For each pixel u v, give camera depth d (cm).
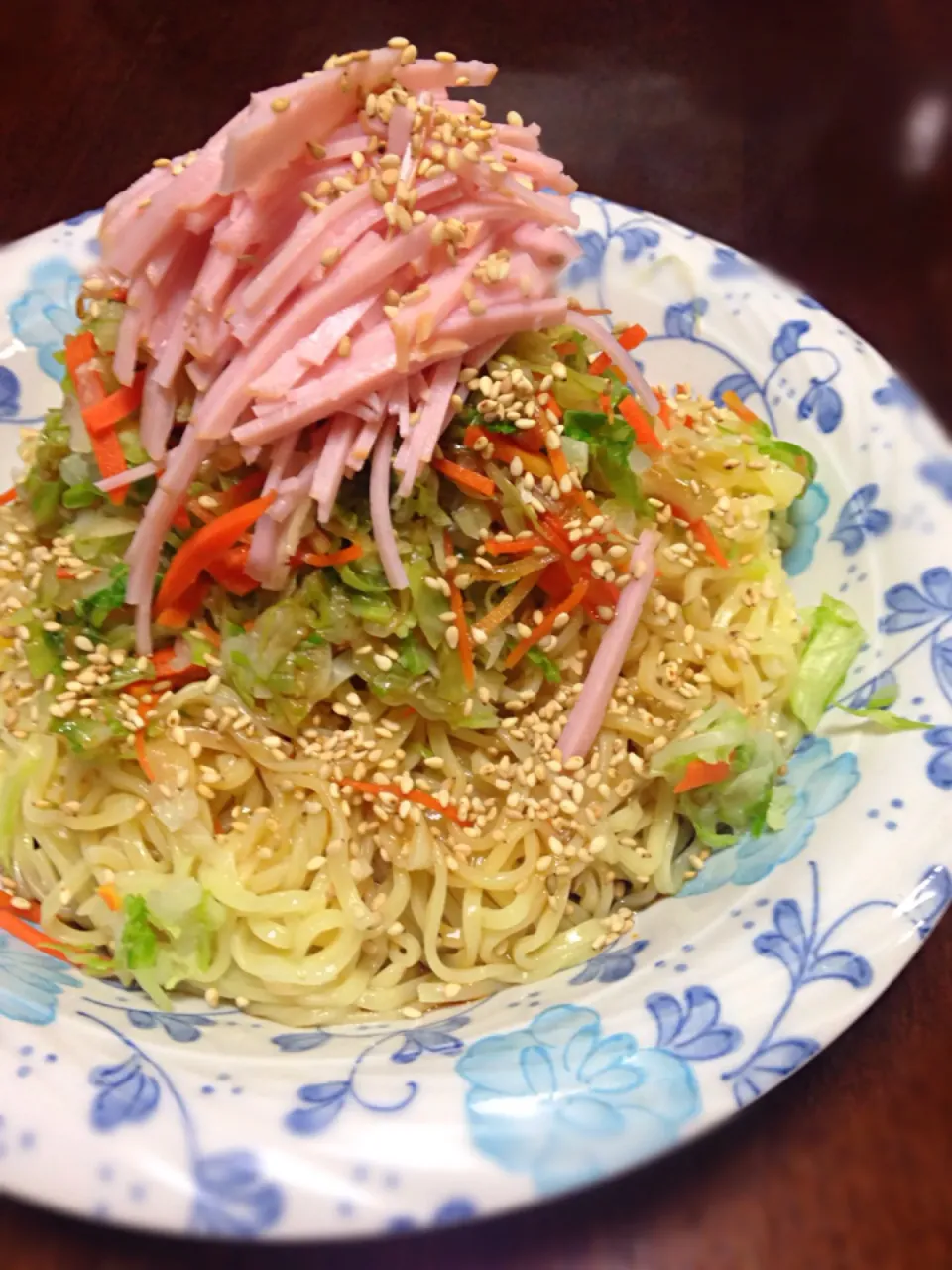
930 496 33
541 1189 22
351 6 60
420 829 30
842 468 35
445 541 29
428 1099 23
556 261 30
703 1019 24
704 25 62
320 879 30
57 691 30
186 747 30
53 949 29
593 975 28
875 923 25
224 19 59
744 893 28
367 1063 25
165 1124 22
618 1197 26
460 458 29
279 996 29
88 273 31
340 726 31
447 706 29
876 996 24
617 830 31
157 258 27
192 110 54
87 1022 25
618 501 31
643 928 30
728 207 52
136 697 30
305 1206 21
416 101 28
